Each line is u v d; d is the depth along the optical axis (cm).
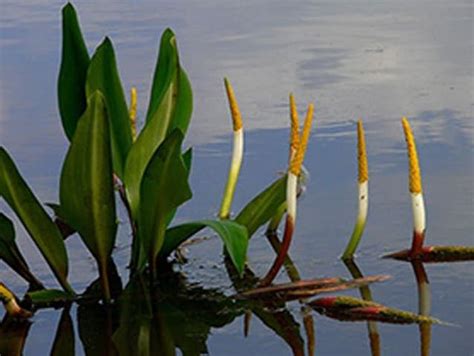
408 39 1326
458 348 540
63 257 622
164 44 663
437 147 873
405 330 566
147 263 664
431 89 1070
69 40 660
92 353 562
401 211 740
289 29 1427
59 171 849
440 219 722
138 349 564
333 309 597
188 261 675
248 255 681
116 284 645
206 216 735
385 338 558
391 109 998
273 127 947
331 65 1197
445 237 690
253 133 930
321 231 713
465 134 908
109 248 609
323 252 680
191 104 673
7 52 1314
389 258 667
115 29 1454
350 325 578
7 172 595
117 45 1333
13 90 1116
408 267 653
